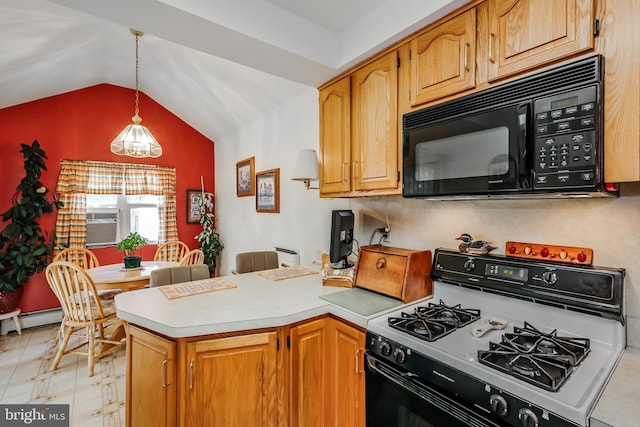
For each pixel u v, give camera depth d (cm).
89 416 203
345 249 207
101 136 407
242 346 137
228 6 149
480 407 93
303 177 232
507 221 149
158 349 135
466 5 131
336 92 201
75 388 234
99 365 270
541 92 105
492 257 145
